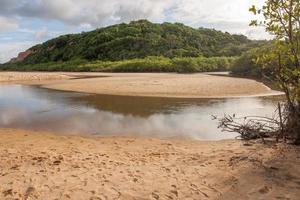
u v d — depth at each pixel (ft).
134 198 16.51
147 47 268.41
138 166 21.47
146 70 194.90
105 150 26.66
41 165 21.70
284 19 21.63
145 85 82.84
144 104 53.52
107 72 195.83
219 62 196.95
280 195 16.43
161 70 191.31
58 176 19.43
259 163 20.61
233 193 16.92
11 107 52.01
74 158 23.56
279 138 25.71
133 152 25.81
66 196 16.65
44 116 44.09
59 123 39.58
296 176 18.52
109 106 51.80
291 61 23.30
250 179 18.40
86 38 325.01
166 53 255.29
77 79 117.39
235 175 19.08
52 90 78.84
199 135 33.35
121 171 20.39
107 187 17.81
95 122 39.93
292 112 23.97
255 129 28.53
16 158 23.59
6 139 31.01
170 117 42.75
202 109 48.42
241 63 131.34
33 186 17.81
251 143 26.11
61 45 345.51
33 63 336.70
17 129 36.24
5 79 118.93
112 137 32.42
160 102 55.47
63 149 26.91
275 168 19.67
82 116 43.80
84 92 71.97
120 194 16.94
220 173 19.56
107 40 300.20
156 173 19.97
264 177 18.57
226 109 48.32
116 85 84.58
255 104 53.06
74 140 30.94
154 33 298.97
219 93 66.80
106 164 21.98
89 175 19.63
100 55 276.62
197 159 22.86
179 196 16.72
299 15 21.45
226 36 320.70
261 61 23.98
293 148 23.11
